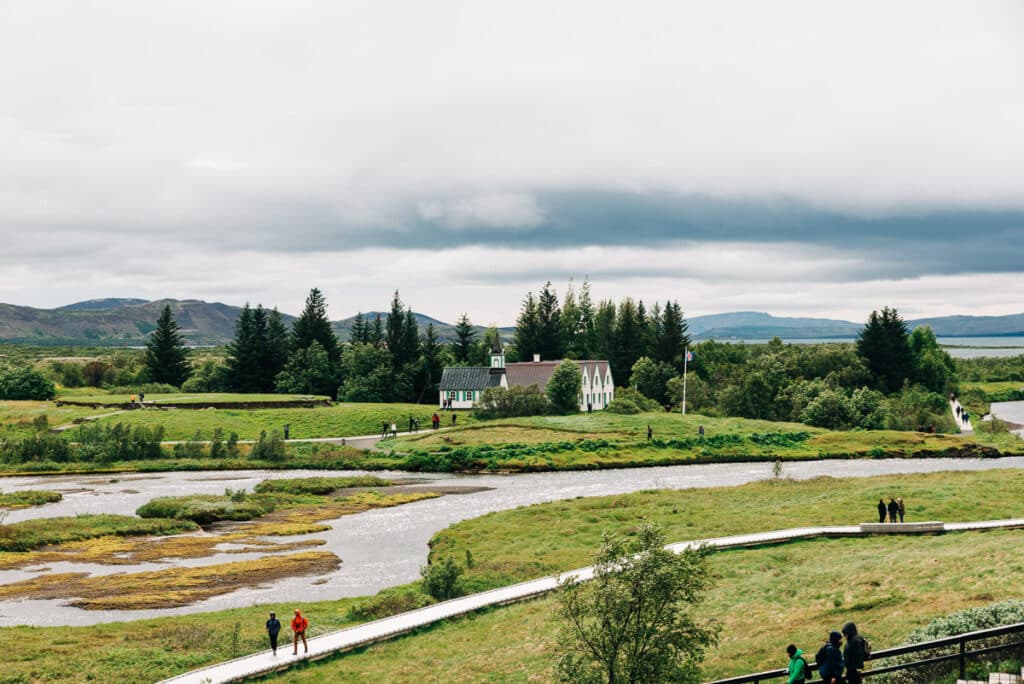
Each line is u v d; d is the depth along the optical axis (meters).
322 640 38.16
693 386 152.12
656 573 23.39
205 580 52.34
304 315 182.38
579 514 68.25
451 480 91.50
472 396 146.62
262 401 136.25
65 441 101.69
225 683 33.06
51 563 56.69
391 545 61.81
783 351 183.38
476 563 54.25
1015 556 40.09
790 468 97.69
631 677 23.12
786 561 48.69
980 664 23.80
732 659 31.73
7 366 154.12
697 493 76.00
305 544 62.28
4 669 34.56
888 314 169.00
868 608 36.00
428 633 39.94
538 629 38.12
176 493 82.44
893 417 129.50
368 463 98.62
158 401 133.75
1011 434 119.88
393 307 176.75
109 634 40.28
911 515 60.97
